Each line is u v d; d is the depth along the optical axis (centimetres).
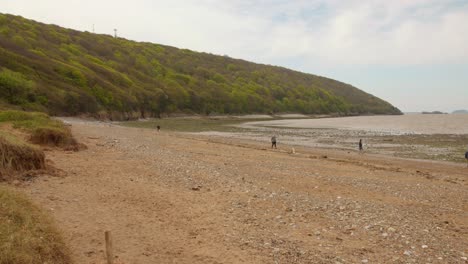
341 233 1038
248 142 4125
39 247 677
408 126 8288
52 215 997
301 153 3127
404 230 1080
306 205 1304
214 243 921
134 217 1068
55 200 1130
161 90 10838
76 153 2016
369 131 6456
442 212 1327
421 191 1681
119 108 8581
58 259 711
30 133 2127
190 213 1143
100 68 10200
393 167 2511
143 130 5219
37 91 6575
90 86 8375
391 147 3884
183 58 17762
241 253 868
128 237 920
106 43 14538
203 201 1278
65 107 6938
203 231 1000
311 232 1035
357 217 1187
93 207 1116
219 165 2089
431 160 2978
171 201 1252
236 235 981
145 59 14600
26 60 7625
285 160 2547
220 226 1044
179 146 3083
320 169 2206
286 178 1819
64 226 938
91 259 777
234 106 13188
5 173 1268
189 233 980
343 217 1182
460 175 2286
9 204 767
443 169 2522
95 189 1310
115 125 6500
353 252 906
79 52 11581
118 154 2153
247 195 1393
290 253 880
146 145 2861
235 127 7219
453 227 1148
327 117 15925
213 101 12612
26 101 6162
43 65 7956
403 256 895
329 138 4947
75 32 14200
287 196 1422
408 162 2834
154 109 10006
